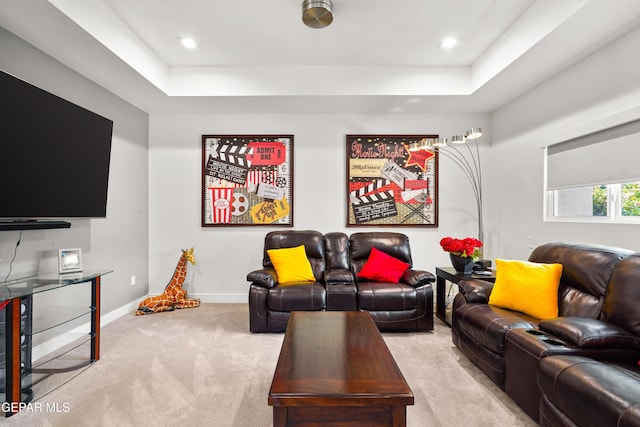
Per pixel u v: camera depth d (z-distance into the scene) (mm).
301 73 3525
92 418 1756
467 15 2631
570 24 2188
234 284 4141
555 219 3080
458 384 2117
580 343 1579
